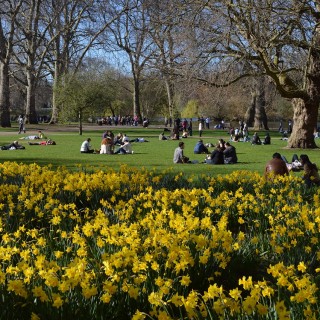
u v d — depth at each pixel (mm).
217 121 86188
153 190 10961
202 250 5887
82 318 4367
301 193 10852
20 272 5133
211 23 26672
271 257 6684
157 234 5930
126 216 8000
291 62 28750
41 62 62875
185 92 28844
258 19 25281
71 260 5730
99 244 5816
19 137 43125
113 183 10633
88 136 46750
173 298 4188
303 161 13039
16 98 104250
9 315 4395
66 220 8164
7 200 9922
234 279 6070
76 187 10266
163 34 31422
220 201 8945
